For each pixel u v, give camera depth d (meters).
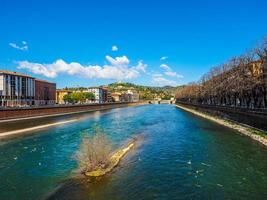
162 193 21.72
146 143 45.47
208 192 22.09
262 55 59.44
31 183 24.38
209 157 34.38
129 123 83.00
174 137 52.28
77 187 22.89
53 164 31.22
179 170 28.28
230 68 89.25
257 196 21.34
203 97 141.88
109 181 24.33
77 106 160.00
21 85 148.25
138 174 26.59
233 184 23.98
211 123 79.56
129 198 20.62
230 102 97.62
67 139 50.88
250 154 35.78
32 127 72.44
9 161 33.00
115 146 42.59
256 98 69.19
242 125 64.31
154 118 102.25
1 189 22.94
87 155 27.92
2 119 89.12
